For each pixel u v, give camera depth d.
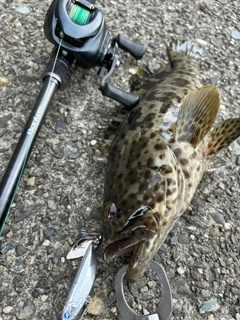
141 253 0.26
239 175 0.40
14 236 0.31
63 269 0.31
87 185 0.35
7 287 0.29
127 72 0.44
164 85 0.37
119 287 0.30
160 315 0.29
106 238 0.28
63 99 0.39
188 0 0.55
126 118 0.35
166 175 0.29
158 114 0.32
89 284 0.28
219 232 0.36
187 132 0.32
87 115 0.39
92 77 0.42
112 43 0.38
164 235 0.29
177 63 0.44
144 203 0.28
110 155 0.33
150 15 0.51
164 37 0.50
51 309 0.29
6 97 0.38
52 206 0.33
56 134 0.37
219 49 0.51
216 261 0.34
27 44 0.42
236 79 0.49
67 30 0.32
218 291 0.33
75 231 0.33
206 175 0.39
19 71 0.40
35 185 0.34
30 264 0.30
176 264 0.33
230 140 0.37
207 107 0.31
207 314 0.32
